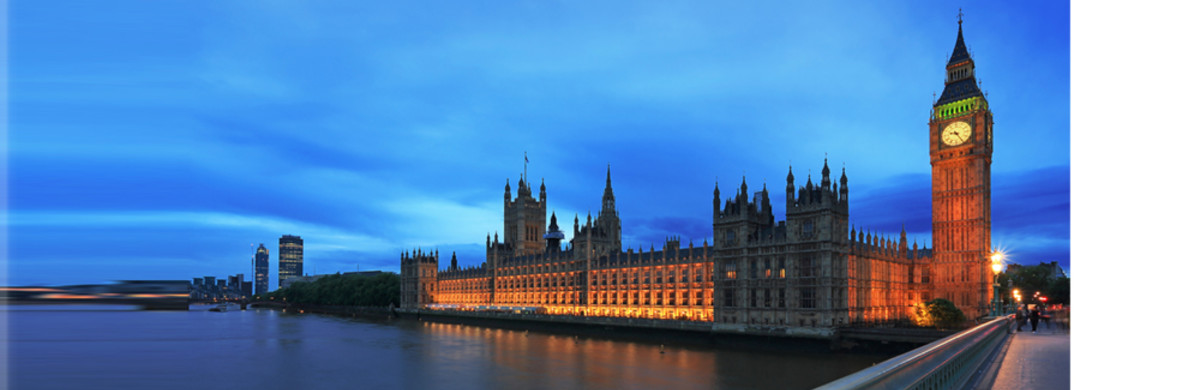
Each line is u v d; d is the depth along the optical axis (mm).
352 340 195375
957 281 170875
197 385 115125
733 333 161250
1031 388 22203
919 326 156000
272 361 145375
